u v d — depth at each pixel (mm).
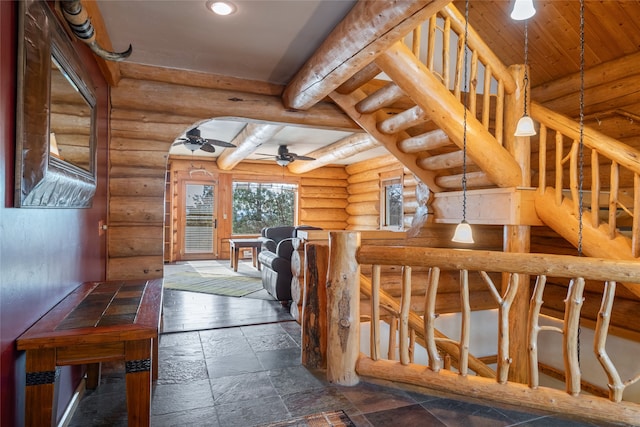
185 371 2689
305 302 2832
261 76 3758
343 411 2193
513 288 2180
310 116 4031
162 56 3293
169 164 8898
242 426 2020
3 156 1381
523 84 3301
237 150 6684
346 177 10312
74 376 2236
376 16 2105
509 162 3230
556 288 4484
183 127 3613
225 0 2398
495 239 4746
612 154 2824
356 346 2549
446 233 4516
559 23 3803
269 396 2350
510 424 2086
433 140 3465
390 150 4055
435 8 1928
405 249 2414
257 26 2742
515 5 2338
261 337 3430
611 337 3838
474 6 4012
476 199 3699
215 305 4598
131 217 3424
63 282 2145
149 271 3457
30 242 1653
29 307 1665
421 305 4395
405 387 2449
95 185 2627
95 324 1747
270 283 5035
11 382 1484
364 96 3822
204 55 3266
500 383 2240
